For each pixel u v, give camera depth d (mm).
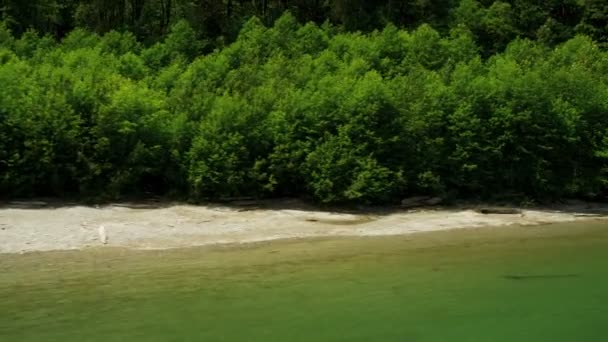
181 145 21422
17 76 21828
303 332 8234
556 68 26562
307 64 28391
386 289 10523
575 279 11320
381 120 21984
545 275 11641
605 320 8875
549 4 41031
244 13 40750
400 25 39312
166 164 21375
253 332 8211
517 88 22938
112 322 8609
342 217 19531
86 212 18312
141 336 8008
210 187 20922
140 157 20812
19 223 16344
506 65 25094
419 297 10016
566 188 22797
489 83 23297
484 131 22672
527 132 22766
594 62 28625
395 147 21922
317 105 22016
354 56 30734
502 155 22672
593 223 19406
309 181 21188
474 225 18625
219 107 21859
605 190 24047
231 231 16719
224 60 28562
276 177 21484
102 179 20484
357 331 8297
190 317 8875
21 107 20031
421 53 31656
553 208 22250
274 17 39688
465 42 33219
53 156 19891
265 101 22375
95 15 37688
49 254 13508
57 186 20188
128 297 9969
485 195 22906
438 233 17141
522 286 10766
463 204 22266
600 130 23438
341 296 10055
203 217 18500
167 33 36656
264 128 21734
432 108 22750
